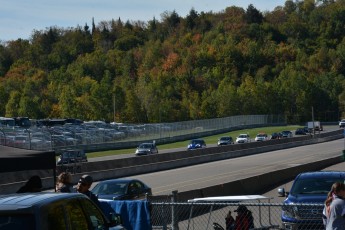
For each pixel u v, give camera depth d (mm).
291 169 43562
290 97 191875
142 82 182250
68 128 89250
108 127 101875
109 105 146250
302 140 98562
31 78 194875
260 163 62250
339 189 11508
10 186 35250
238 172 51594
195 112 166875
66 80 194375
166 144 107438
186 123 119812
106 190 24234
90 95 153000
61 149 75562
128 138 100250
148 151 76938
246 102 179375
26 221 8422
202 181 44688
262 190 35750
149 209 15102
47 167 16766
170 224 18875
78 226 9562
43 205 8719
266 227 16203
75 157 53531
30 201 8836
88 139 88125
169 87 177750
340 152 74500
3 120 87938
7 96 154500
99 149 87750
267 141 86625
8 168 16000
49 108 146875
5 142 56719
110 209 15328
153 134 107500
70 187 14227
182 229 18500
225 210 22438
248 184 34219
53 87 174875
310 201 17547
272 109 186125
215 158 71250
